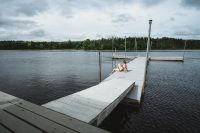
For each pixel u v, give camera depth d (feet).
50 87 53.01
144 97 42.24
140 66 76.69
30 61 148.36
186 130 26.13
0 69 95.14
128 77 49.85
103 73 80.84
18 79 65.92
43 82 60.34
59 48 469.98
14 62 139.13
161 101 39.22
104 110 20.17
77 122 11.78
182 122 28.73
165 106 35.99
